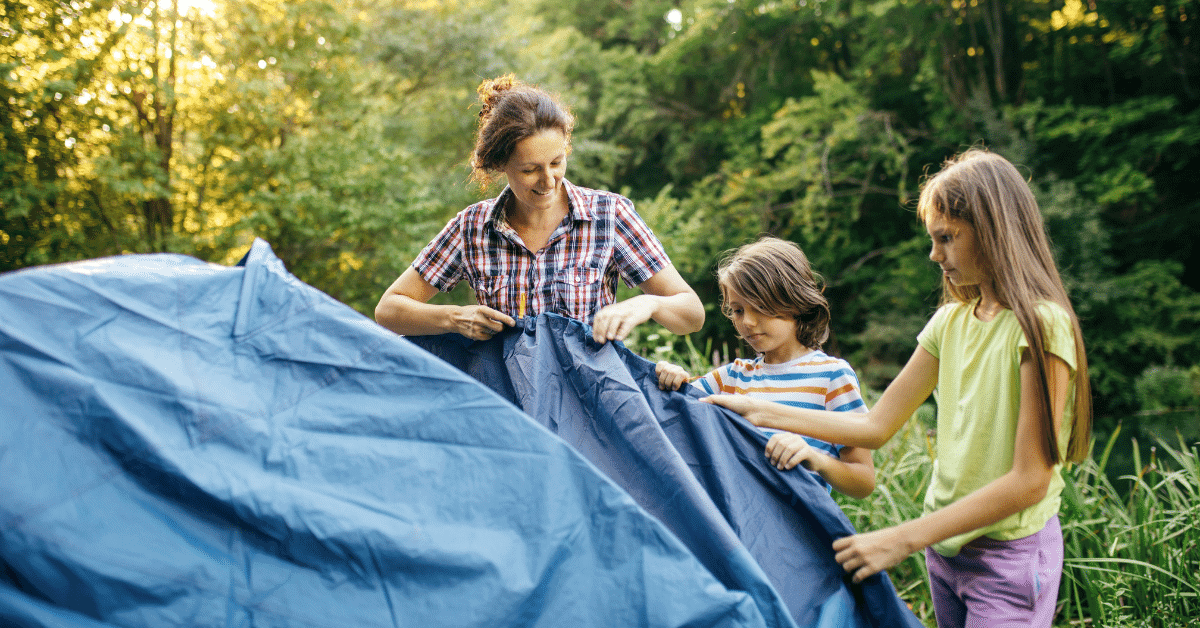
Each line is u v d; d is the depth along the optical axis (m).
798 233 12.97
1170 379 9.73
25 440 1.07
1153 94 11.38
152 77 8.59
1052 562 1.62
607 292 1.98
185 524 1.10
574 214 1.86
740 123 13.80
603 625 1.17
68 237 8.51
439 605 1.13
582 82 14.45
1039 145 11.39
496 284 1.87
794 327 1.97
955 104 11.92
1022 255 1.56
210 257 9.30
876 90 12.76
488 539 1.17
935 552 1.76
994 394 1.60
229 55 9.28
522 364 1.67
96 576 1.04
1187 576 2.59
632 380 1.62
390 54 11.37
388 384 1.25
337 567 1.12
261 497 1.12
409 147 11.20
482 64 11.46
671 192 14.91
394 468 1.20
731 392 2.04
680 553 1.21
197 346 1.21
